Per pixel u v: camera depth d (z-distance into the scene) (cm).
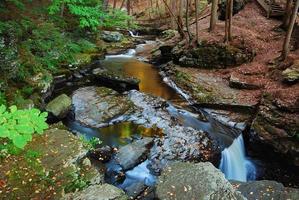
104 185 545
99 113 927
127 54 1716
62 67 1192
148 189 657
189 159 773
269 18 1859
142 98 1065
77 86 1142
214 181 523
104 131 858
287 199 592
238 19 1859
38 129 256
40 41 1141
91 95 1020
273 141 791
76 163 632
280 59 1231
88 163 654
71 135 716
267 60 1305
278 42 1485
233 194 508
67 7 1479
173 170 562
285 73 1059
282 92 908
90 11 1419
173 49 1535
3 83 821
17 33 974
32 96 896
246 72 1231
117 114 938
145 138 822
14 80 880
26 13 1203
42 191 543
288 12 1562
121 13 2355
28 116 257
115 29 2306
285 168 796
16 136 244
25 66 956
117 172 701
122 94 1092
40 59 1077
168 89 1227
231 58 1344
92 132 848
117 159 735
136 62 1574
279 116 819
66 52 1262
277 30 1630
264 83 1118
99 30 1833
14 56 886
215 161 786
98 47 1581
